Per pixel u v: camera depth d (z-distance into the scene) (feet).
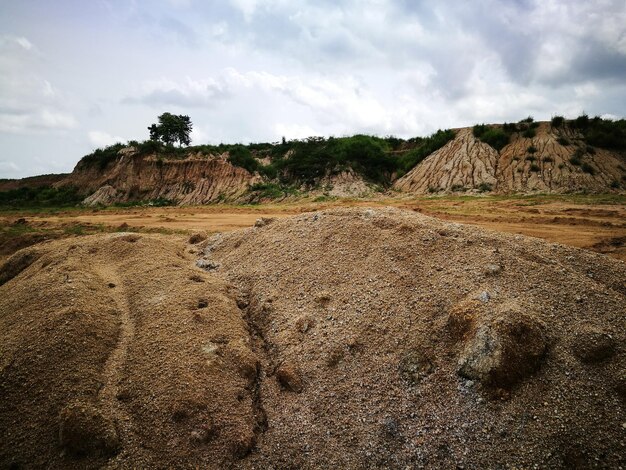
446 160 106.63
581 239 40.27
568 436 12.38
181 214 76.28
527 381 13.93
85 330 17.39
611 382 13.70
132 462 12.88
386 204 76.64
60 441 13.37
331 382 15.48
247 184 111.55
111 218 74.28
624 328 15.56
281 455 13.44
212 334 17.76
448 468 12.39
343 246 22.85
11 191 134.62
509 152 101.09
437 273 19.17
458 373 14.57
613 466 11.69
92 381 15.25
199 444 13.42
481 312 15.74
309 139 135.33
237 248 28.37
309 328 18.04
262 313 20.02
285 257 23.85
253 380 16.26
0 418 14.14
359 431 13.74
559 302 16.85
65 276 23.06
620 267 20.59
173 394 14.58
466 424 13.24
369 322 17.40
